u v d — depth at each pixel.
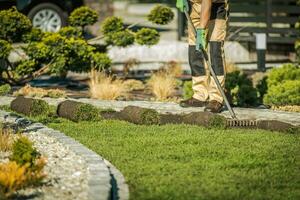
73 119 10.77
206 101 11.80
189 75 16.94
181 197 6.95
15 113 11.31
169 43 19.94
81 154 8.56
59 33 14.55
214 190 7.15
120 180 7.57
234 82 13.13
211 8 11.22
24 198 6.95
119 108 12.01
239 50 20.20
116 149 8.87
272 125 9.95
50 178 7.61
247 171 7.83
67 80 15.87
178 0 11.52
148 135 9.67
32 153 7.73
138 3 36.34
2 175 6.94
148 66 18.72
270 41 20.36
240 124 10.19
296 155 8.50
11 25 13.91
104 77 13.77
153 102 12.46
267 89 13.30
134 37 14.93
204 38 10.93
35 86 14.90
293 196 7.00
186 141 9.22
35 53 13.87
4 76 14.89
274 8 20.73
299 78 13.36
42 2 20.56
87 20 14.89
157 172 7.80
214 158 8.35
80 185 7.38
